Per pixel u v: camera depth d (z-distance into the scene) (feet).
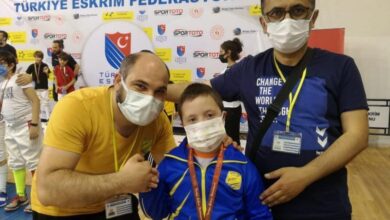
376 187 13.03
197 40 17.98
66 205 4.15
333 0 19.76
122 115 4.64
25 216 10.50
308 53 4.31
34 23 20.90
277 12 4.13
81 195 4.02
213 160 4.61
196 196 4.47
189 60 18.25
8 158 11.10
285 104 4.19
